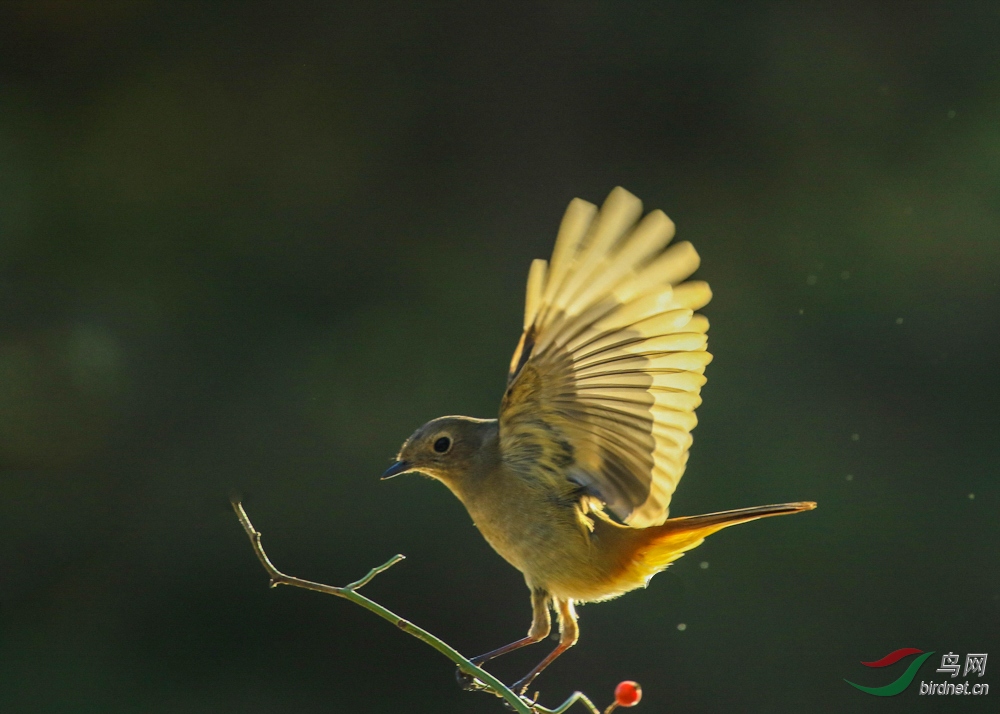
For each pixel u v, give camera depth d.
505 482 3.94
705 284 3.90
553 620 4.00
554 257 3.90
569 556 3.94
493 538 3.95
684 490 5.31
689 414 3.92
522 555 3.94
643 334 3.91
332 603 5.14
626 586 3.94
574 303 3.90
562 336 3.91
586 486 3.94
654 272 3.89
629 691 3.90
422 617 5.11
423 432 3.95
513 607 5.14
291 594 5.13
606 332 3.91
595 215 3.89
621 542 3.94
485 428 3.95
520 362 3.92
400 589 5.14
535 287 3.90
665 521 3.94
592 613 5.04
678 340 3.91
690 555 5.14
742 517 3.93
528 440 3.93
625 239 3.89
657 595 5.07
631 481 3.93
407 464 3.95
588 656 5.00
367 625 5.11
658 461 3.92
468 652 5.07
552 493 3.94
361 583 3.87
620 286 3.90
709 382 5.60
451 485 3.95
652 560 3.94
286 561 5.17
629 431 3.92
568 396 3.92
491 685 3.88
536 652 5.04
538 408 3.93
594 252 3.89
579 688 4.96
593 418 3.92
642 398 3.92
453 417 3.96
